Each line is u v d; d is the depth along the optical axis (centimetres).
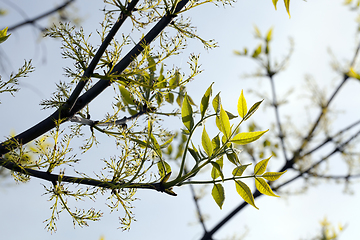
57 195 135
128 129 145
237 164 135
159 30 138
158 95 149
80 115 147
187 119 138
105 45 135
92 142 145
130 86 141
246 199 133
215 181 135
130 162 138
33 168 137
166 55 139
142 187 136
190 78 141
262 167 134
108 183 135
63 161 137
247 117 135
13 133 144
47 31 138
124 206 137
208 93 138
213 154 136
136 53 140
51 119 139
